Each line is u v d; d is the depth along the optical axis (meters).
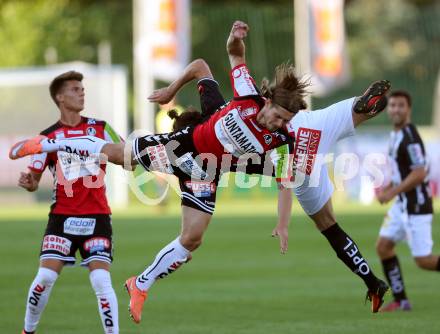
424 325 29.80
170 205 90.44
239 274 42.16
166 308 33.38
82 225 25.47
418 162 34.38
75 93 26.48
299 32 106.88
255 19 117.38
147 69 93.69
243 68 25.19
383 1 124.44
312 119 26.94
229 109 24.78
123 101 93.06
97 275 25.25
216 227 64.69
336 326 29.62
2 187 90.50
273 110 23.94
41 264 25.50
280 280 40.16
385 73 120.69
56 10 122.88
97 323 30.31
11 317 31.50
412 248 34.94
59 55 120.19
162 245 53.41
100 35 120.88
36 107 92.75
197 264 45.72
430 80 116.94
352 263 26.91
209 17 119.31
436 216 72.38
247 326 29.70
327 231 27.20
